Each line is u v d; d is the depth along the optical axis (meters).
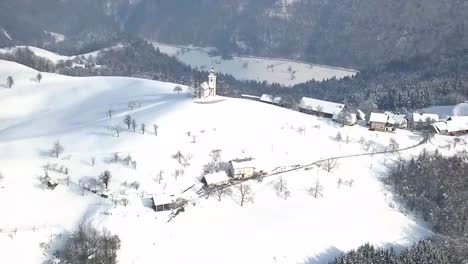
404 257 169.25
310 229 194.38
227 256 178.50
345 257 170.75
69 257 167.12
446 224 197.50
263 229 192.25
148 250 177.62
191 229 189.62
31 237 177.50
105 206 193.88
